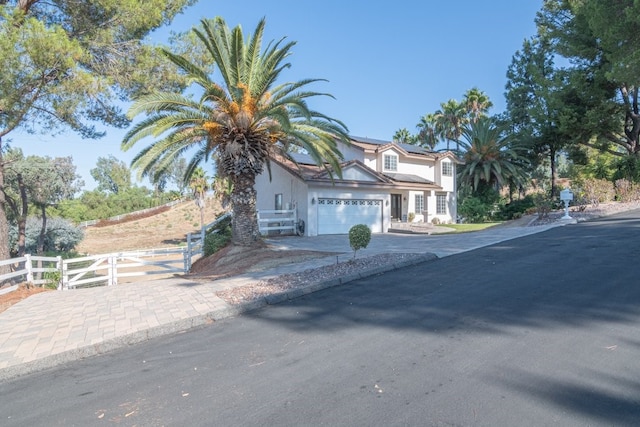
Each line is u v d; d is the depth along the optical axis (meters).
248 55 14.09
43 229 24.97
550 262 9.21
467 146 33.72
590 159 31.50
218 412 3.76
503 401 3.57
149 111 13.19
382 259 11.02
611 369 4.05
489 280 7.98
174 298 8.45
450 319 5.87
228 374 4.62
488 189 32.97
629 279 7.21
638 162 23.30
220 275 11.41
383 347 5.03
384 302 7.09
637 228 13.21
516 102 35.44
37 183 24.47
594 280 7.34
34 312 8.08
